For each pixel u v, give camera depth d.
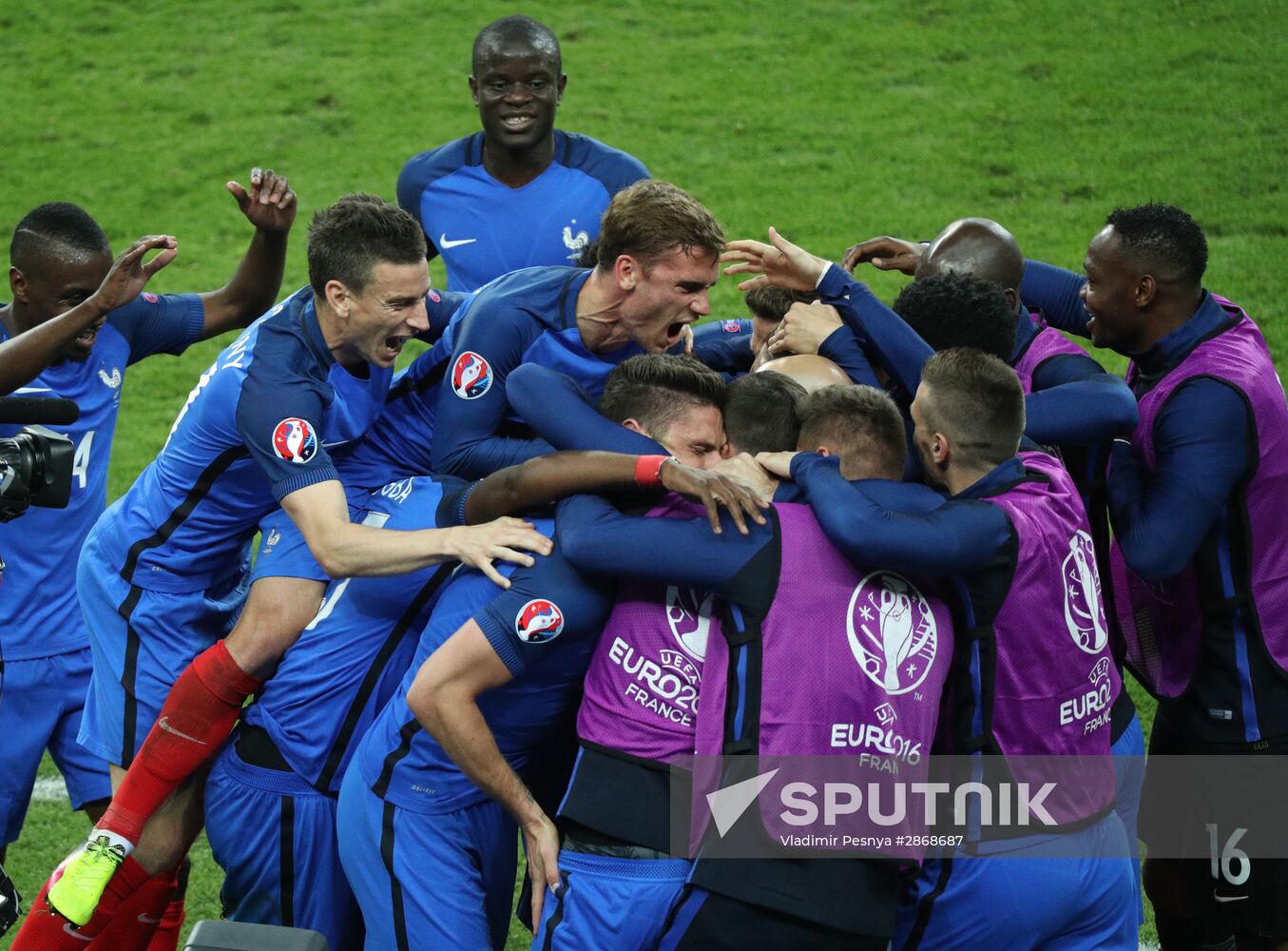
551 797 12.23
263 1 53.62
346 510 11.74
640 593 10.55
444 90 46.66
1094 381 12.34
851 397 10.89
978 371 10.92
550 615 10.48
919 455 11.96
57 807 18.25
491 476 11.27
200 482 12.91
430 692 10.61
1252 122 41.00
